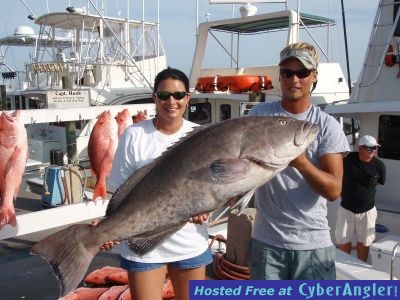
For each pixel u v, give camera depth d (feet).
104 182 17.53
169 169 7.64
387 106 17.51
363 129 19.92
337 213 18.48
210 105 32.40
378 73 18.51
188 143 7.68
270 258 9.25
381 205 19.44
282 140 7.37
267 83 31.09
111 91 34.12
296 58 8.68
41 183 26.63
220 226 18.93
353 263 13.82
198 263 9.25
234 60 37.32
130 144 9.13
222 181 7.23
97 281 13.82
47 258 7.50
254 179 7.29
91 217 19.60
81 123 32.45
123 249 8.94
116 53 41.22
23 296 14.03
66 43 44.98
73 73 37.24
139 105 22.56
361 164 17.30
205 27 34.68
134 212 7.72
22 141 14.96
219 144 7.39
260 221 9.52
